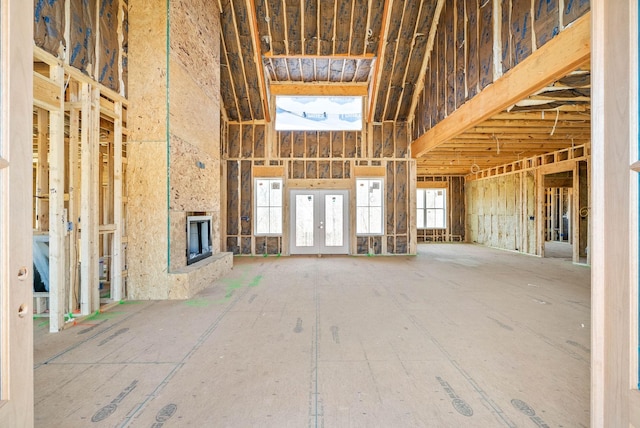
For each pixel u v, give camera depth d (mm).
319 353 2805
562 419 1911
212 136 6176
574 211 7902
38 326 3479
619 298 1040
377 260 8344
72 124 3783
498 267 7277
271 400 2094
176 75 4781
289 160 9305
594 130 1131
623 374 1023
